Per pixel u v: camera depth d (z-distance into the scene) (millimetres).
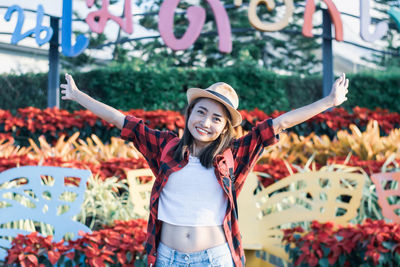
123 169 5109
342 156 6141
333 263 3422
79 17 19281
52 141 8508
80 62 17844
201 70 15383
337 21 9734
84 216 4230
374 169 5016
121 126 2613
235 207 2461
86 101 2656
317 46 21125
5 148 6316
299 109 2566
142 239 3486
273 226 3904
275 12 21203
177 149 2480
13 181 4504
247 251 3943
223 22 9344
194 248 2350
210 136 2455
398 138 6301
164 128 8359
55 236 3660
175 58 20219
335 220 3836
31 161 5051
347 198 4734
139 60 17328
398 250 3352
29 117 8383
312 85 16375
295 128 8273
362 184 3879
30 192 4504
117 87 15141
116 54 19109
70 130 8453
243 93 15484
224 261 2365
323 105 2547
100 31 9289
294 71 21188
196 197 2393
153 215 2439
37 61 17250
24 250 3355
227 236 2385
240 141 2580
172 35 9164
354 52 21016
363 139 6156
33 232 3531
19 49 16906
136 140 2611
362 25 9812
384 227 3465
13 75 15641
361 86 16453
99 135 8414
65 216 3703
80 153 6090
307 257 3490
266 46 21047
